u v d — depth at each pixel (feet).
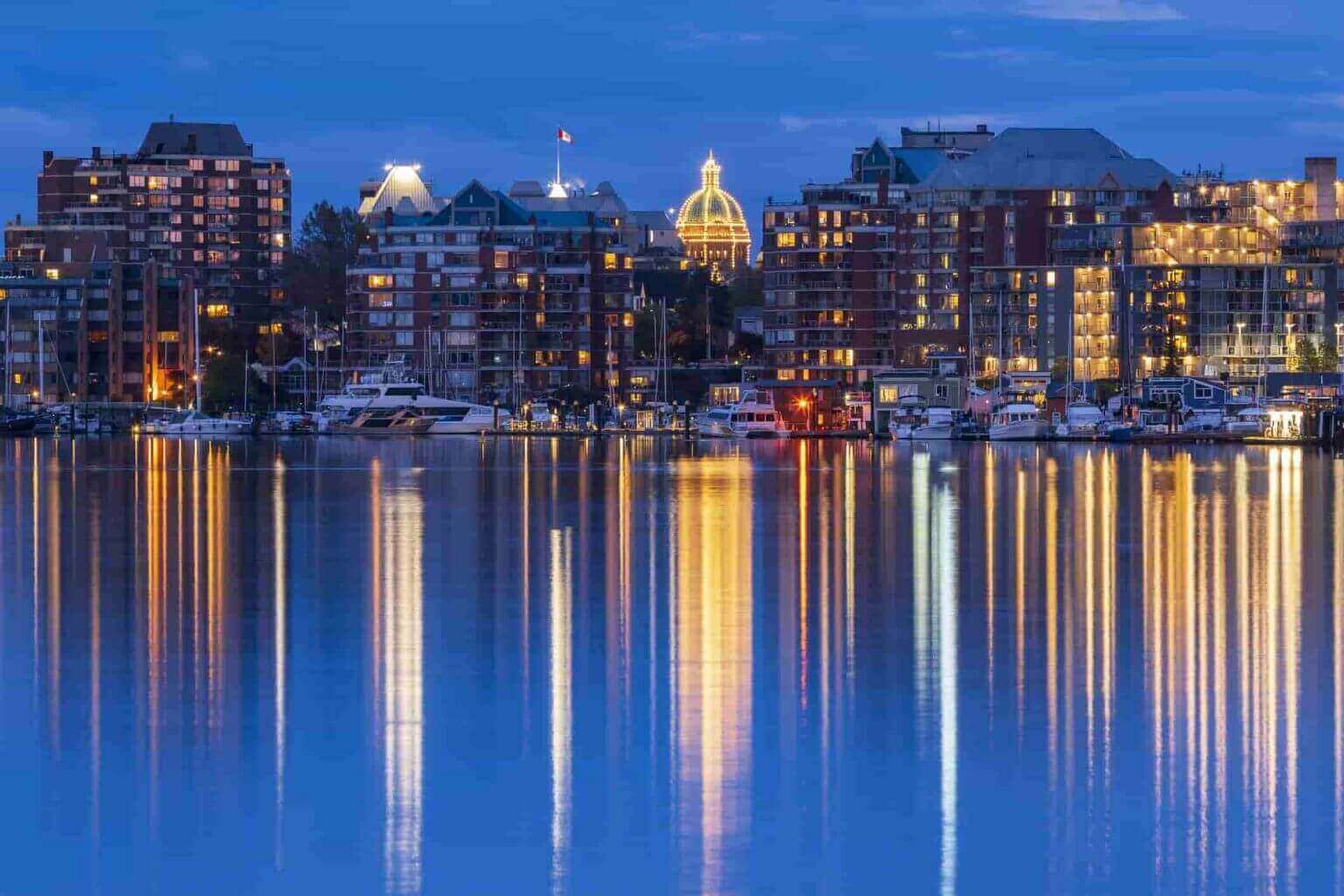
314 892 280.92
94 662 427.33
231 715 374.02
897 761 340.39
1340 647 450.30
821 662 430.20
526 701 386.73
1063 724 367.86
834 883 284.20
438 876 286.66
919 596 536.83
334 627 476.13
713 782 327.88
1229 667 424.05
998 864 290.56
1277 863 290.76
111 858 293.64
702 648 446.19
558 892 280.72
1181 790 322.96
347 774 332.39
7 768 335.67
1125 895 279.69
